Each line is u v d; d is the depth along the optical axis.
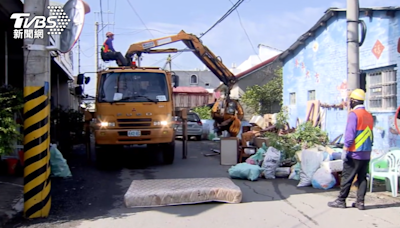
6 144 5.59
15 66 13.75
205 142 19.03
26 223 5.65
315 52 13.98
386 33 9.84
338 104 12.06
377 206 6.41
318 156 8.12
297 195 7.32
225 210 6.29
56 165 9.37
